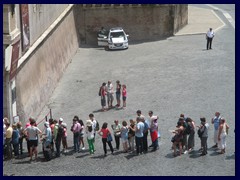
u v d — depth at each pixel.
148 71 46.31
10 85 30.78
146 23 60.00
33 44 37.22
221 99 37.91
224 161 27.56
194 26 64.50
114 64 49.66
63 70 47.03
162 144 30.19
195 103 37.31
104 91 36.56
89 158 28.75
